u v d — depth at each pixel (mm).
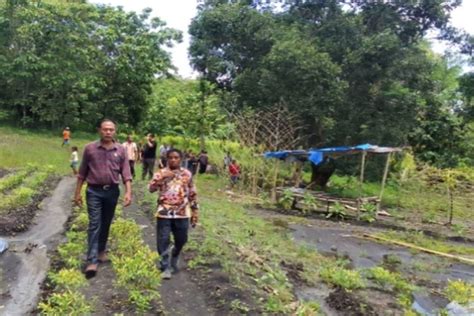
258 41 22422
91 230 6473
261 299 6203
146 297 5625
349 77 21734
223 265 7336
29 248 7891
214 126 26922
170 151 6711
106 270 6648
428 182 20547
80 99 34500
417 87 22578
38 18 32469
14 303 5723
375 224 16047
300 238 12242
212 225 10539
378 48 20547
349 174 24000
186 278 6766
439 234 15352
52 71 32688
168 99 37000
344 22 22125
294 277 7863
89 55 35094
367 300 7121
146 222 10422
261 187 20812
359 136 21969
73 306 5137
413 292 7988
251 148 20453
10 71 31969
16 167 19953
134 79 36875
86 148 6480
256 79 22094
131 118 38438
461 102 30172
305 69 19969
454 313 6879
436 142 29719
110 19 36938
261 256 8672
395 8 23281
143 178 18000
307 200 17422
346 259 10086
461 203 19938
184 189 6691
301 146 22375
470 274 10039
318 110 20844
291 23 23391
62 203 12203
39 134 32250
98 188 6473
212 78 24938
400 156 23438
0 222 9188
